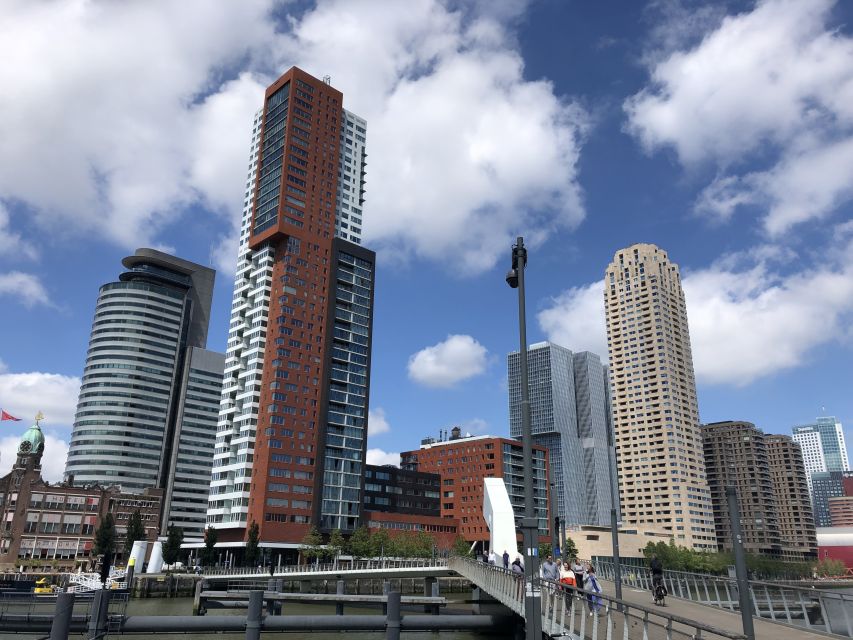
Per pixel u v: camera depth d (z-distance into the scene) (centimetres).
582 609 2328
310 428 16762
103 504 15225
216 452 17425
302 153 19000
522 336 2502
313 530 15212
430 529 19375
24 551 13900
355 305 18738
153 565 12756
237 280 18938
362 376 18300
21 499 14188
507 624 3747
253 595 3130
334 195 19325
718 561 19588
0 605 6288
